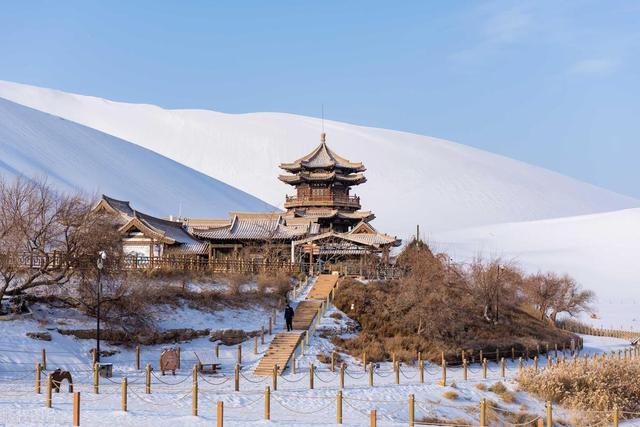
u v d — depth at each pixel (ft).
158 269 229.86
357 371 185.26
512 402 166.09
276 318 219.82
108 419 118.21
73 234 191.72
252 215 356.38
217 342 198.08
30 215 191.52
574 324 335.67
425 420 142.20
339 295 237.45
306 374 175.94
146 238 277.85
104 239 194.90
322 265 283.38
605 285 481.05
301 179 409.49
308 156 415.23
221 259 273.13
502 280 284.82
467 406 155.74
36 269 194.08
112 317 190.70
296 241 290.35
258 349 195.52
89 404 130.00
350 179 407.23
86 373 165.17
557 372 177.37
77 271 191.83
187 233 319.47
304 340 199.00
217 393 147.84
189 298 217.15
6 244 186.60
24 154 566.77
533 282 335.47
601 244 590.55
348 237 289.53
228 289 231.91
